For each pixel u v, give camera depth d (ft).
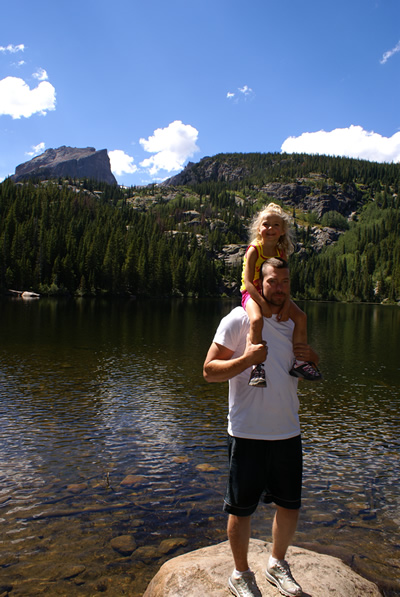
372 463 25.59
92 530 16.85
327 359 68.85
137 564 14.48
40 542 15.88
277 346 8.70
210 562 10.18
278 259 9.07
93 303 223.30
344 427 33.06
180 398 39.83
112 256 323.98
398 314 238.89
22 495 19.98
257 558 10.76
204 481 21.95
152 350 68.54
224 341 8.79
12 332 85.46
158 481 21.86
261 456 8.47
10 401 36.70
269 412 8.46
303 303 401.70
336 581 9.78
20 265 271.08
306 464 25.34
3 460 24.27
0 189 431.43
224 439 28.84
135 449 26.66
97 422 31.96
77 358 58.75
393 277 449.48
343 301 485.56
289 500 8.64
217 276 467.11
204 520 17.78
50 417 32.81
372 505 19.89
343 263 595.06
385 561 15.03
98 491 20.57
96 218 479.00
